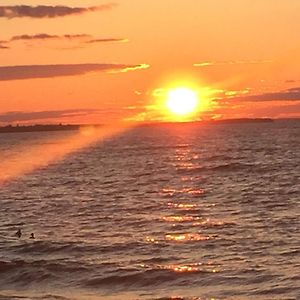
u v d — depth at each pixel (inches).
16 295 1090.7
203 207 1961.1
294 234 1456.7
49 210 2021.4
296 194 2191.2
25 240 1488.7
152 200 2193.7
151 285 1115.9
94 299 1053.2
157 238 1472.7
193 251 1323.8
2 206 2175.2
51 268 1224.2
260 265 1185.4
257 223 1620.3
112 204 2114.9
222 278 1116.5
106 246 1396.4
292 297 1002.1
